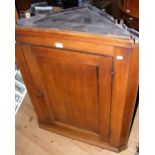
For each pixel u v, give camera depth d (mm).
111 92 978
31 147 1395
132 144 1352
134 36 793
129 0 979
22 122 1559
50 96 1194
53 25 901
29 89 1213
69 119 1286
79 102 1124
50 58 977
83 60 906
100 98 1031
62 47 902
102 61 873
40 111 1339
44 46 938
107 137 1247
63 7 1096
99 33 815
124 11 1013
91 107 1112
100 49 837
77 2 1090
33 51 987
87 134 1312
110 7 1078
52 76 1065
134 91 972
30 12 1051
